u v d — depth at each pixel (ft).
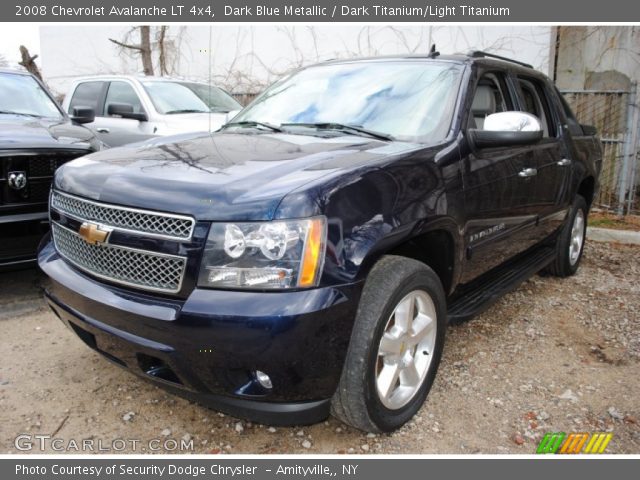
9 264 13.42
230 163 8.71
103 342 8.36
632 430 9.36
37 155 13.65
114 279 8.23
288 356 7.20
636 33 27.14
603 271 18.30
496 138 10.27
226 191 7.61
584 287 16.57
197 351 7.33
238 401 7.72
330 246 7.43
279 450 8.73
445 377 10.89
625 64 27.48
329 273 7.40
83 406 9.73
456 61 11.77
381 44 31.04
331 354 7.56
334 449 8.75
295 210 7.29
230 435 9.07
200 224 7.43
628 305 15.08
